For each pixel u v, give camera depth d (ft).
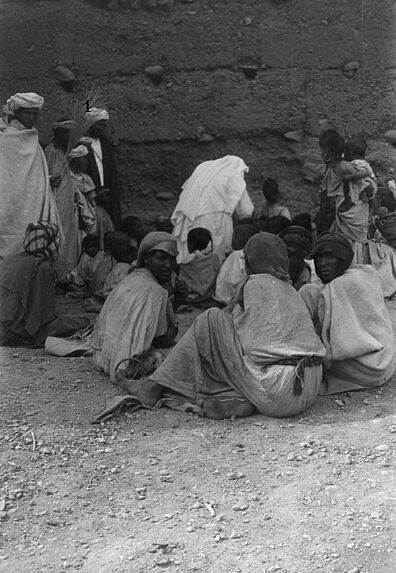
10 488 16.24
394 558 14.23
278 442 18.17
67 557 14.26
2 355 23.40
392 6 41.65
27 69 41.63
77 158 32.50
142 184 40.68
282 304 19.66
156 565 14.01
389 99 40.91
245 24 42.16
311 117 40.88
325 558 14.21
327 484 16.51
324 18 41.98
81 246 31.96
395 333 25.09
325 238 21.24
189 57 41.96
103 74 41.81
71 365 22.49
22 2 42.04
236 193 33.37
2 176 28.50
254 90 41.39
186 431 18.72
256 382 19.10
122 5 42.47
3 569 13.97
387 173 39.58
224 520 15.35
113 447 18.01
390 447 17.94
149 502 15.94
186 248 33.73
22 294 24.18
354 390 20.92
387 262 30.48
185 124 41.09
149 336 21.18
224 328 19.36
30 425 18.86
